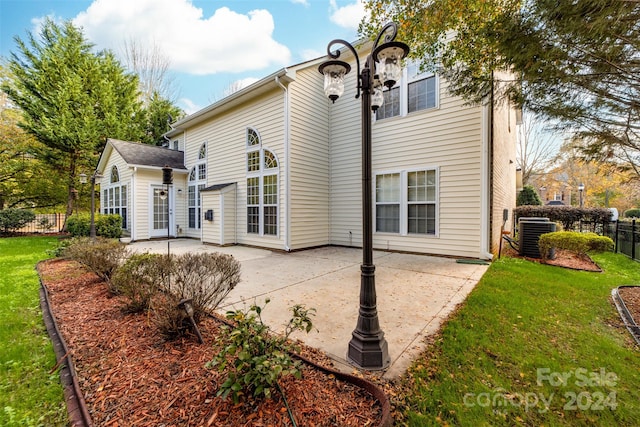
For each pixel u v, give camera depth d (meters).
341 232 9.10
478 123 6.51
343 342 2.75
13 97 13.10
